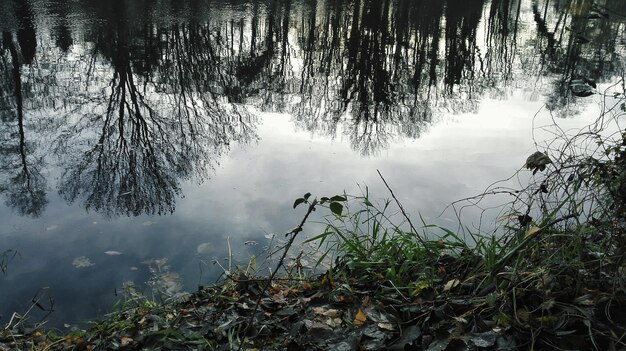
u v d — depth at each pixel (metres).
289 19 19.28
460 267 4.01
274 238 5.79
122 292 4.89
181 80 12.51
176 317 3.88
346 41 17.70
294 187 7.23
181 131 9.66
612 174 3.43
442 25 21.58
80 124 9.67
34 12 16.20
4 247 5.64
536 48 18.05
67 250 5.64
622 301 2.89
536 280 3.15
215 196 6.98
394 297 3.64
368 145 8.96
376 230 4.75
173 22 16.70
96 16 16.44
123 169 7.93
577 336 2.72
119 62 12.99
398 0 26.98
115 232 6.01
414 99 12.21
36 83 11.34
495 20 23.59
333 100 11.94
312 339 3.27
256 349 3.26
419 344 2.96
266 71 13.81
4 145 8.59
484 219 6.07
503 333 2.88
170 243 5.76
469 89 13.17
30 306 4.70
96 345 3.64
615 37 16.73
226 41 15.64
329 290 4.00
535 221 4.10
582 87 3.85
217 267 5.25
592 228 3.55
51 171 7.78
